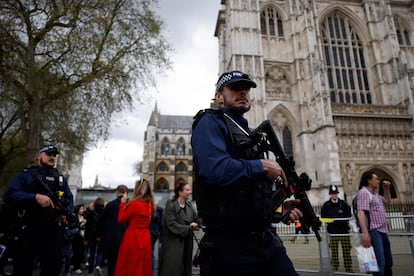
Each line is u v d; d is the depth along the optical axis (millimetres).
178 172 82625
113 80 17875
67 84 17375
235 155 2725
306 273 11148
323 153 32500
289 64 39000
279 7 41781
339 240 10945
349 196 31109
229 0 41500
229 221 2521
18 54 16219
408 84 36688
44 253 5824
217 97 3391
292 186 2914
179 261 7629
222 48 48719
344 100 39469
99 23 17547
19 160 29594
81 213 14914
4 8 15859
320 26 42188
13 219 5789
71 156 21484
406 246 14430
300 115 36031
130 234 7145
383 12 41906
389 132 35156
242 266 2514
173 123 96625
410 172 34000
